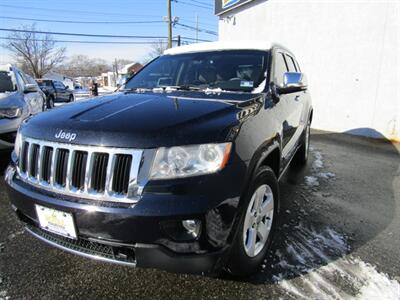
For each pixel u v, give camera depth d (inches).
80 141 76.2
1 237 115.0
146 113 84.2
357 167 211.8
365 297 85.2
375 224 128.6
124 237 71.8
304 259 102.3
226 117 84.6
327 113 364.8
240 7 522.6
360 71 324.5
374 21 306.7
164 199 70.2
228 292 86.9
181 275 94.1
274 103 114.7
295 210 140.5
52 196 79.1
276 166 110.4
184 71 137.7
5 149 183.5
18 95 209.0
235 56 135.4
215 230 72.7
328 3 349.1
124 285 90.0
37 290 87.6
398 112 295.0
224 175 74.2
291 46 407.8
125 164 72.5
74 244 82.0
